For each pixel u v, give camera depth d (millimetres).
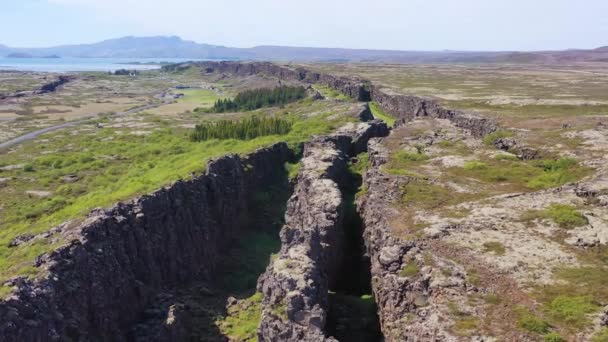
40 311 37094
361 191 58750
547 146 62000
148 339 44875
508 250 34781
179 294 53875
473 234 37531
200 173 66438
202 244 60750
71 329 39375
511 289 30156
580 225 37844
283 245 50281
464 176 53500
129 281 48406
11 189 81500
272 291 36281
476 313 28250
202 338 46500
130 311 47531
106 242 47438
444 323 27719
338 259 45938
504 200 44562
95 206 55250
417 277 33000
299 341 31953
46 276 39719
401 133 75125
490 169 55219
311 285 34688
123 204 53000
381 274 36406
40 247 45000
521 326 26734
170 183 60250
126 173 88375
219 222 66500
